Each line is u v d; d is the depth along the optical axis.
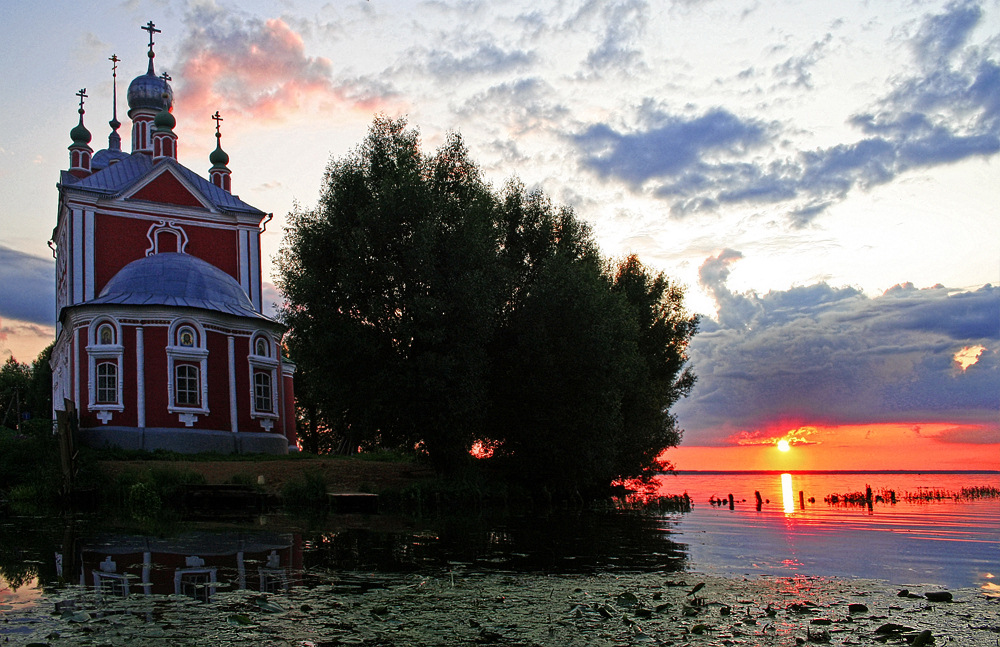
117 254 44.56
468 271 29.97
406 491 28.00
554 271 32.25
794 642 8.70
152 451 35.41
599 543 17.59
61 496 26.55
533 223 36.78
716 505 33.78
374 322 29.69
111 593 10.76
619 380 32.19
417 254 28.77
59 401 47.97
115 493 26.95
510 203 36.75
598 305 32.12
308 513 24.86
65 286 45.00
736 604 10.59
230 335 40.19
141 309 37.41
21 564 13.20
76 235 43.41
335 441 63.03
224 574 12.34
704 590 11.59
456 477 30.45
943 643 8.71
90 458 28.44
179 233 46.50
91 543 16.02
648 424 38.44
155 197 46.19
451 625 9.23
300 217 31.31
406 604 10.32
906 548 17.11
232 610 9.78
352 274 28.92
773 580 12.56
